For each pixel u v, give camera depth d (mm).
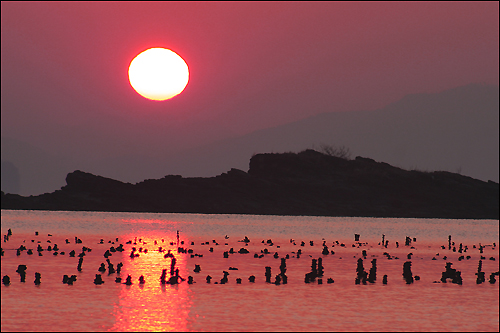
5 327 136625
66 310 153500
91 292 177500
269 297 174875
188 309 157250
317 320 147500
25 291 177625
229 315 151375
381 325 143875
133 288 185625
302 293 182500
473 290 193500
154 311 154250
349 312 157000
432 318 151750
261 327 140000
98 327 137875
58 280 198375
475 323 146875
